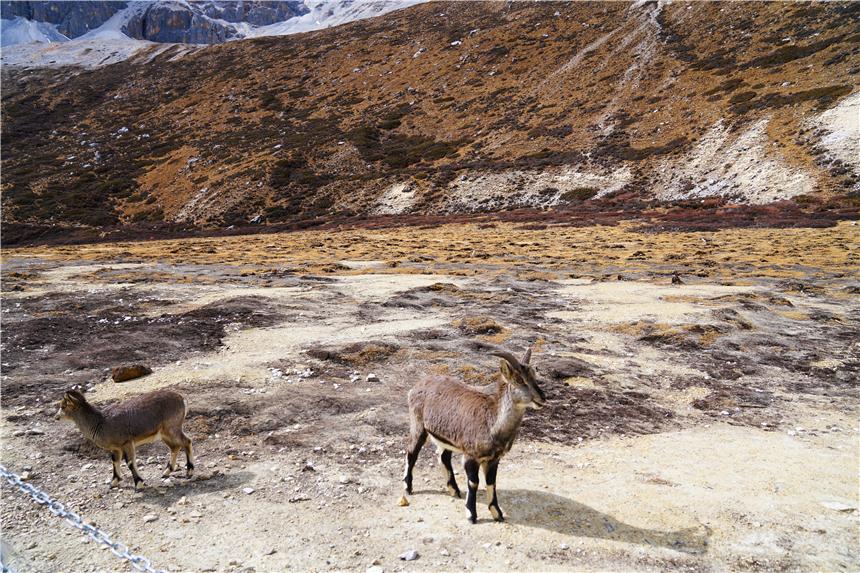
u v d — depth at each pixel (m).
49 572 6.24
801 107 76.56
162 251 49.84
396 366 14.23
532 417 11.55
